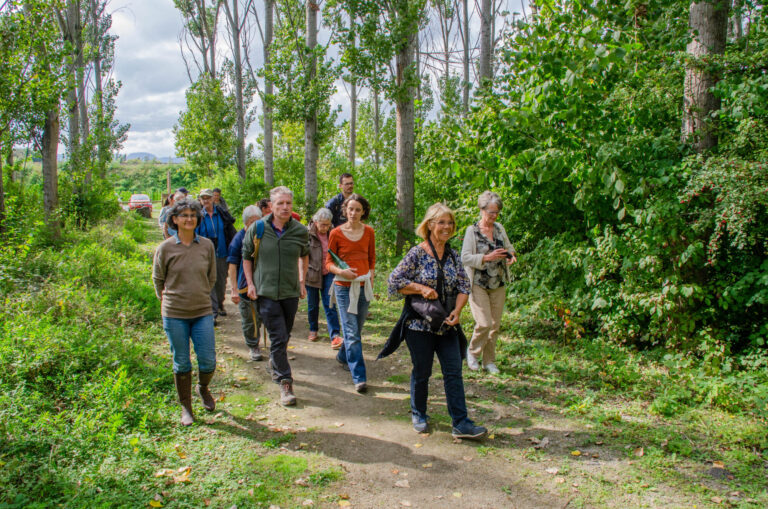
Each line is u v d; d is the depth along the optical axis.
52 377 4.60
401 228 12.07
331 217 6.59
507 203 7.52
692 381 4.82
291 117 16.34
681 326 5.37
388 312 8.34
